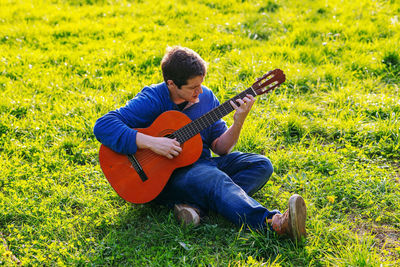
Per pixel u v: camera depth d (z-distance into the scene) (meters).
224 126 3.34
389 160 3.90
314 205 3.32
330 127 4.37
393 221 3.15
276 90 5.18
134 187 3.07
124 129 3.02
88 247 2.95
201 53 6.31
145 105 3.15
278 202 3.38
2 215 3.23
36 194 3.50
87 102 4.91
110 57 6.17
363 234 3.04
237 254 2.80
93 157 4.07
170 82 3.04
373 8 7.40
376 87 5.21
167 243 2.96
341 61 5.83
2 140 4.30
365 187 3.47
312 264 2.74
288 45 6.23
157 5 8.41
